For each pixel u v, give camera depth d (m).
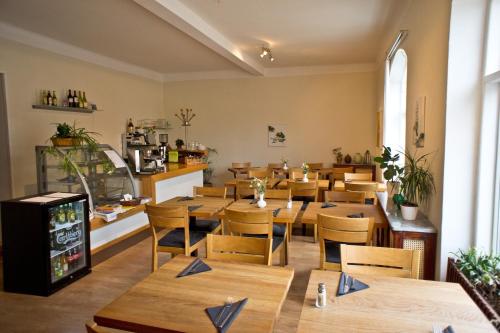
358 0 3.80
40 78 5.08
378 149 6.64
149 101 7.93
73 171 3.60
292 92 7.63
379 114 6.48
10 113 4.64
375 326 1.33
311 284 1.68
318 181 5.25
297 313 2.67
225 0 3.75
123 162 4.29
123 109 7.00
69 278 3.21
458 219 2.53
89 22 4.43
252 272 1.83
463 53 2.46
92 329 1.22
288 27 4.70
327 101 7.45
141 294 1.59
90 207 3.58
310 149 7.64
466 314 1.41
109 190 4.11
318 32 4.93
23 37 4.77
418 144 3.37
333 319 1.38
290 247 4.21
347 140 7.41
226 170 8.19
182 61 6.87
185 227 3.09
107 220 3.60
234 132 8.07
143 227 4.70
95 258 3.86
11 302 2.90
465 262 2.24
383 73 5.82
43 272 2.97
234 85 7.97
